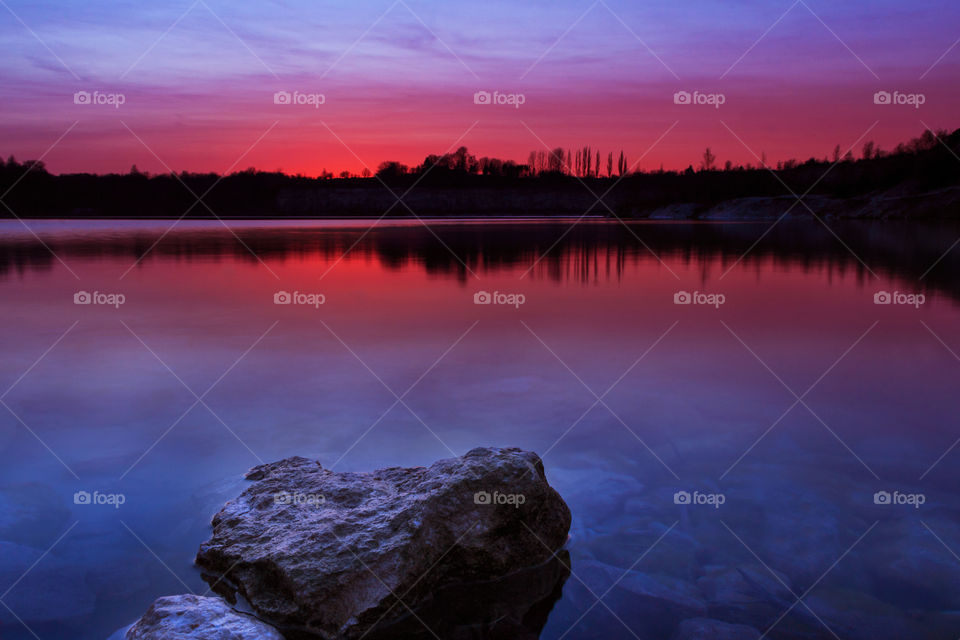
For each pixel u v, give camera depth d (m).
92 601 3.16
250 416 5.66
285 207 80.75
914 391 6.32
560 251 23.05
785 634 2.90
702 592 3.24
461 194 88.81
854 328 9.27
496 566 3.56
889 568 3.39
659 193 76.38
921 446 5.00
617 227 41.75
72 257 20.08
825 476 4.51
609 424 5.50
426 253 22.25
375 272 16.75
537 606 3.24
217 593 3.36
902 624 2.96
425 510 3.58
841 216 50.00
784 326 9.48
